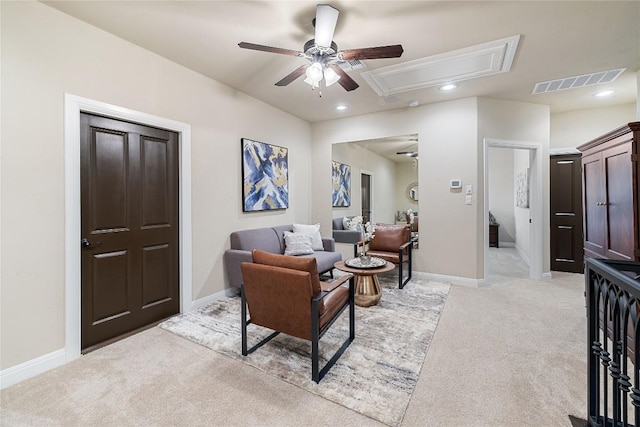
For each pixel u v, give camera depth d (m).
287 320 1.99
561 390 1.78
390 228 4.28
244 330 2.19
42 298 2.03
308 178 5.16
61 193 2.12
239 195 3.73
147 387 1.83
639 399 1.16
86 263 2.32
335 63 2.50
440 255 4.14
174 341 2.43
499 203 7.56
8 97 1.88
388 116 4.50
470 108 3.91
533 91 3.69
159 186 2.86
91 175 2.34
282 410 1.63
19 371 1.91
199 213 3.21
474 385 1.83
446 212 4.09
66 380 1.91
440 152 4.12
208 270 3.32
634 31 2.38
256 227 4.02
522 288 3.82
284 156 4.51
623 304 1.27
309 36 2.50
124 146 2.57
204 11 2.15
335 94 3.81
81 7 2.07
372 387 1.82
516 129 4.06
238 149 3.70
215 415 1.59
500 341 2.39
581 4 2.06
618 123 4.23
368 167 5.03
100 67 2.35
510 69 3.07
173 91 2.92
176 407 1.65
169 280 2.96
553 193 4.70
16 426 1.52
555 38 2.49
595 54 2.76
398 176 4.86
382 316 2.90
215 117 3.38
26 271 1.96
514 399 1.71
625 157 2.36
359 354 2.20
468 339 2.42
